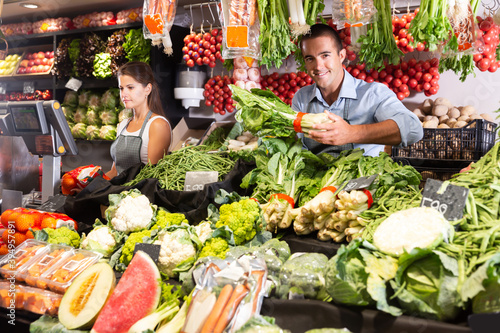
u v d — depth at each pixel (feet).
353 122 9.92
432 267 4.36
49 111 9.75
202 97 16.29
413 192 6.38
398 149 9.78
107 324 5.51
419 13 8.07
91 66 18.16
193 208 8.02
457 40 8.34
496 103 12.47
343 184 6.72
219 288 4.97
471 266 4.37
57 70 19.04
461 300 4.21
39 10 20.22
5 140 10.58
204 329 4.75
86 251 6.69
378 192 6.46
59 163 10.45
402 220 5.12
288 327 4.96
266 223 7.01
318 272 5.32
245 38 8.27
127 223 7.22
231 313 4.75
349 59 12.50
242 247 6.36
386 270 4.62
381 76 12.67
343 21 8.02
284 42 8.72
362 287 4.56
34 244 7.14
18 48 21.86
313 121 7.68
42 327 5.69
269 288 5.27
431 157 9.40
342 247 4.73
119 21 17.85
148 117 12.27
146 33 9.12
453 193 5.34
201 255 6.34
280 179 7.66
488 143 9.20
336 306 4.76
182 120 17.11
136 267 6.00
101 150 18.74
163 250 6.26
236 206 6.64
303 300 5.02
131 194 7.82
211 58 14.92
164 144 12.15
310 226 6.91
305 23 8.54
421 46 11.50
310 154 7.86
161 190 8.23
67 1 18.78
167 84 16.74
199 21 17.26
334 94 10.14
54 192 10.37
